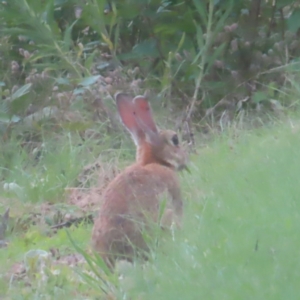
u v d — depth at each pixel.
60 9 15.30
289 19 14.02
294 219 6.98
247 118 12.87
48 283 7.65
